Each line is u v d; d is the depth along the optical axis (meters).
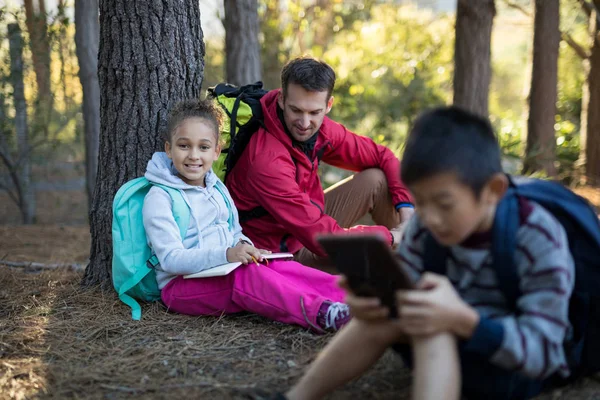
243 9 7.09
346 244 1.84
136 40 3.48
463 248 1.94
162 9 3.50
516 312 1.94
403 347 2.15
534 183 2.05
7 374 2.55
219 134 3.32
